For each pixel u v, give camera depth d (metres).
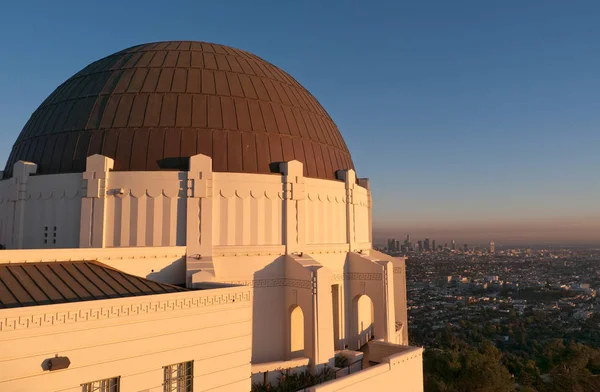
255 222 26.77
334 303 31.22
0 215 29.52
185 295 17.36
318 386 20.86
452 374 49.28
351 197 32.38
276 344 26.73
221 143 27.11
